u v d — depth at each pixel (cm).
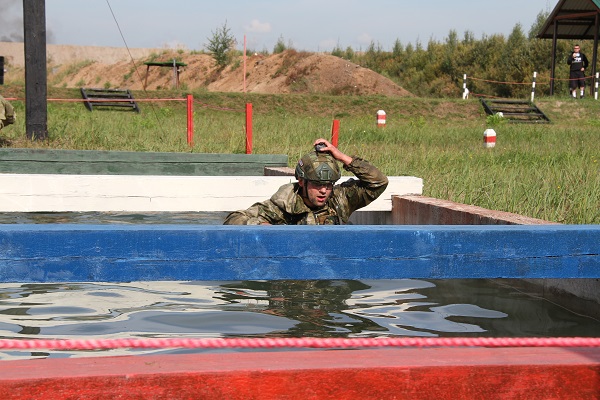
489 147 1602
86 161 995
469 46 4825
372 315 425
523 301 466
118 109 2956
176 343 207
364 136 1828
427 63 4900
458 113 3105
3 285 489
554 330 400
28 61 1388
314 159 525
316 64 4403
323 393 215
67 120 1902
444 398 221
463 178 898
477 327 405
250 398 213
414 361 224
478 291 491
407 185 720
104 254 264
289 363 219
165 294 471
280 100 3112
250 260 277
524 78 4456
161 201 705
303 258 281
